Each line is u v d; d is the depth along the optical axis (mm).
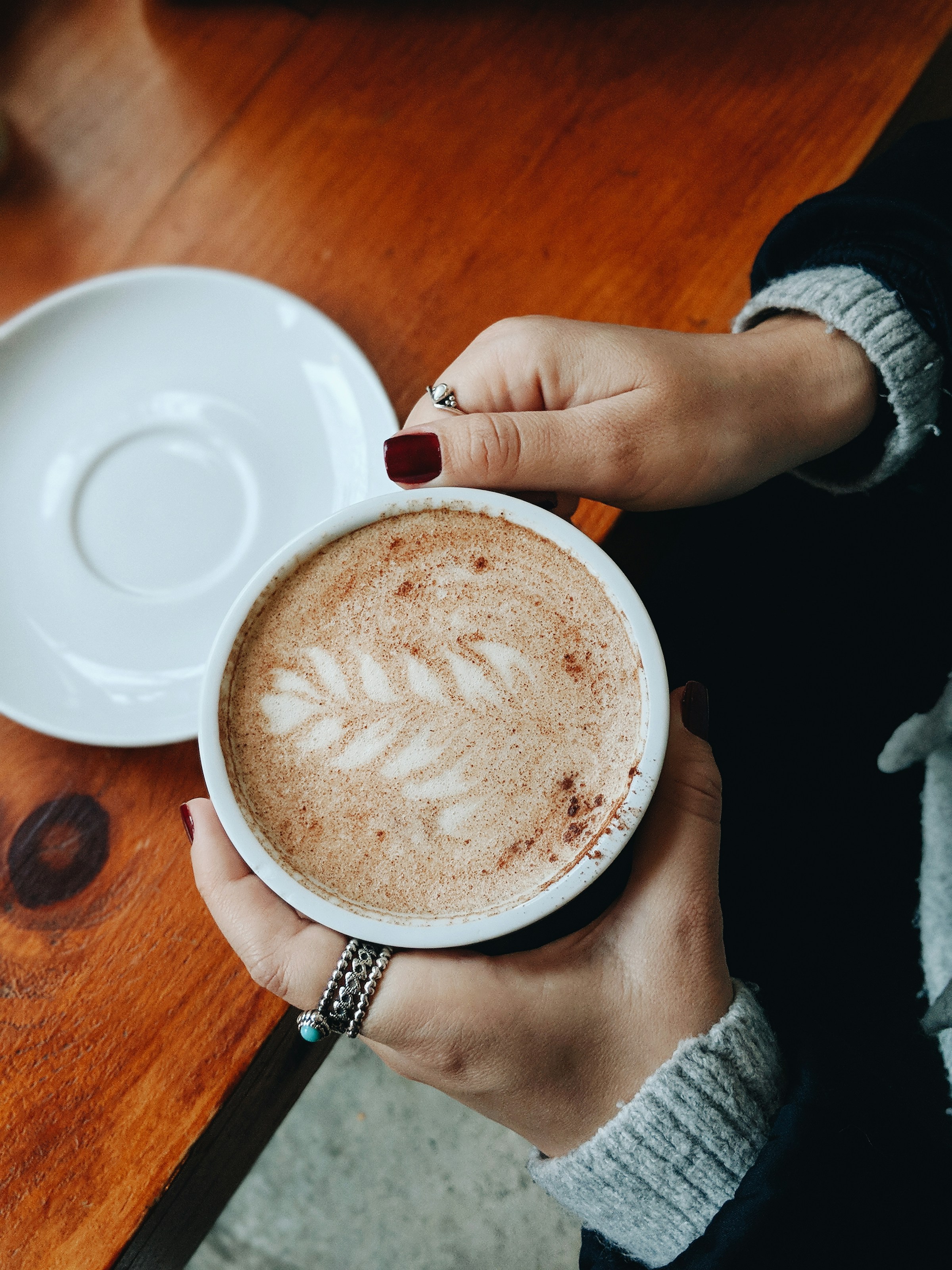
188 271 373
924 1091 366
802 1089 297
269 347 375
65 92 418
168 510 366
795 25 407
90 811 343
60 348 376
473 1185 618
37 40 424
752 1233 285
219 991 325
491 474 307
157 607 356
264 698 293
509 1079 288
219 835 303
